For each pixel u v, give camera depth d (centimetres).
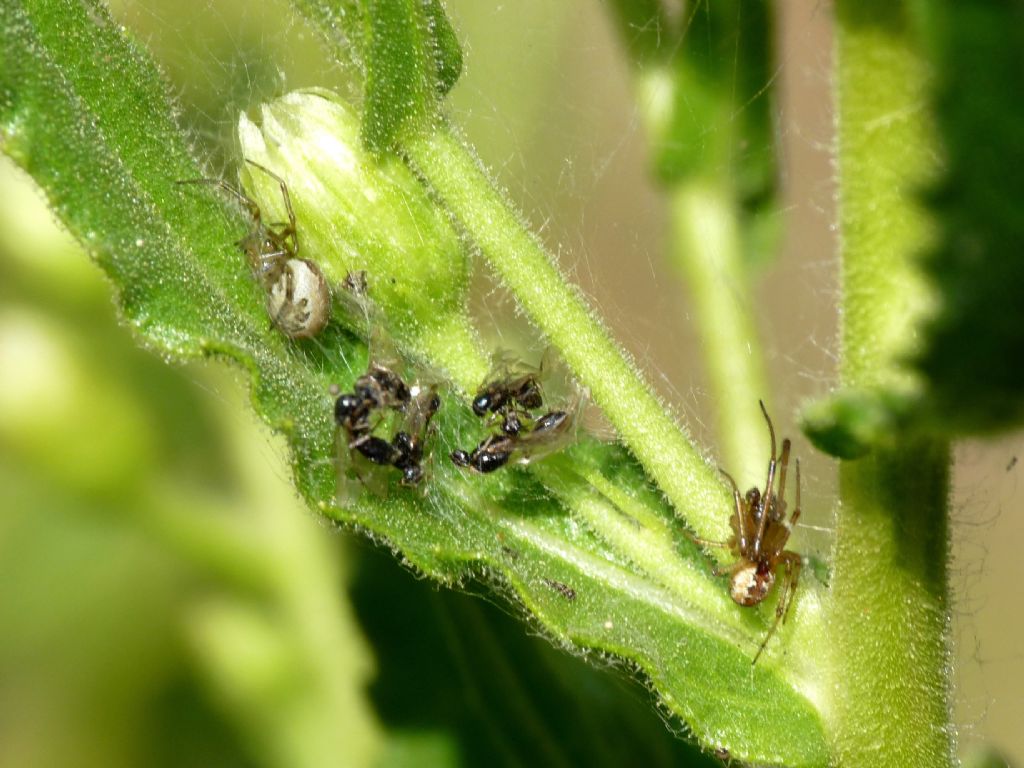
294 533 6
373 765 6
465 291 5
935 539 5
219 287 5
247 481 6
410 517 5
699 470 5
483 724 6
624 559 5
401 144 5
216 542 6
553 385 5
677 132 6
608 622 5
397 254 5
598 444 5
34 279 6
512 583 5
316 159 5
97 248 5
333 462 5
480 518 5
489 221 5
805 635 5
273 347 5
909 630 5
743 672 5
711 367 6
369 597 6
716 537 5
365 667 6
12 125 5
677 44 6
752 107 6
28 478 6
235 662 6
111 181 5
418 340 5
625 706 6
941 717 5
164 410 6
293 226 5
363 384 5
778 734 5
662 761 6
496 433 5
